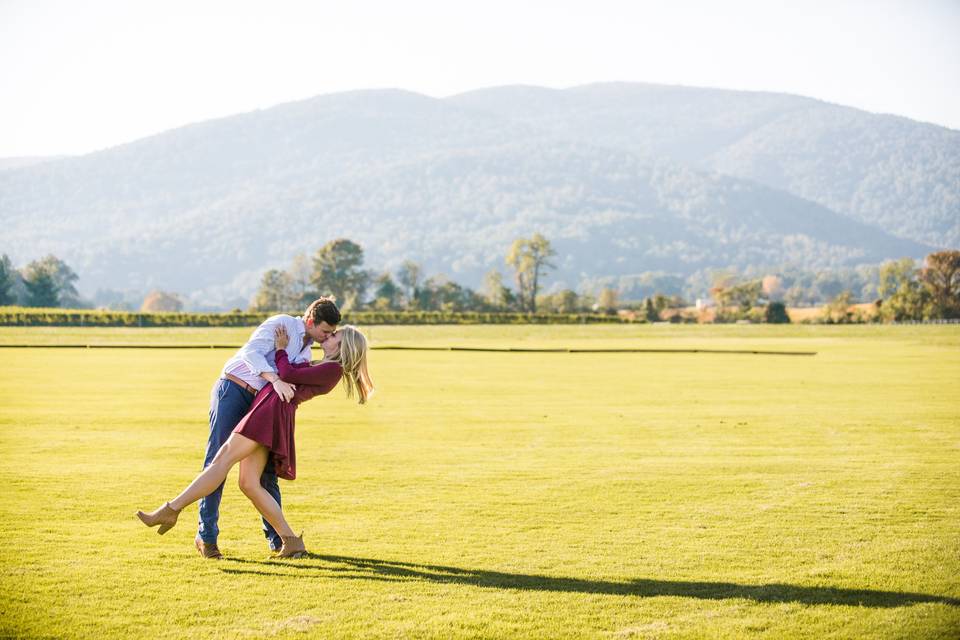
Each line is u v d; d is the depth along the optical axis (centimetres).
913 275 11275
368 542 696
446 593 571
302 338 687
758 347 4731
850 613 535
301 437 1291
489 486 923
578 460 1088
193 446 1192
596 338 6250
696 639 495
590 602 554
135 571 614
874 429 1384
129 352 3906
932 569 624
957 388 2145
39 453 1131
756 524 758
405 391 2064
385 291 13412
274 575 607
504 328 7850
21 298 12556
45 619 521
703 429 1387
